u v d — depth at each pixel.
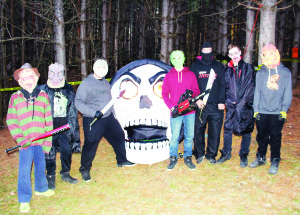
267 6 4.80
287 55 18.36
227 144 4.08
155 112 3.82
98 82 3.60
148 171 3.98
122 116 3.90
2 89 8.07
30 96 3.01
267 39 4.86
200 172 3.84
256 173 3.69
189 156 3.98
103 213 2.94
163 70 4.15
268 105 3.52
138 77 3.99
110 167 4.22
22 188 3.01
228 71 3.84
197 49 20.42
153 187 3.48
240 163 3.94
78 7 9.58
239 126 3.83
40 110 3.05
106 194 3.36
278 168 3.77
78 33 10.89
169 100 3.74
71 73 16.69
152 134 3.74
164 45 6.54
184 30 15.45
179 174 3.82
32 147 3.04
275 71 3.47
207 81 3.81
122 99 3.94
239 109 3.80
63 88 3.44
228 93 3.86
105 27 10.38
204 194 3.23
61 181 3.78
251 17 7.05
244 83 3.76
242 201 3.03
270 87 3.46
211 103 3.86
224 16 11.02
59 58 6.26
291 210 2.79
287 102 3.42
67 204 3.16
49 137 3.17
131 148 3.76
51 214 2.97
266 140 3.75
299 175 3.53
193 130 3.88
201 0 16.42
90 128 3.55
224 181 3.52
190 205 3.01
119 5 14.88
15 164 4.72
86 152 3.65
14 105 2.95
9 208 3.14
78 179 3.83
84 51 8.30
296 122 6.38
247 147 3.90
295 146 4.64
